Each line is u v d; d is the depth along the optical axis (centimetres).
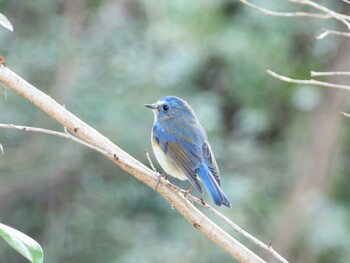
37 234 1540
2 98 1441
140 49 1549
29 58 1498
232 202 1516
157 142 799
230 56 1534
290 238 1501
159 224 1534
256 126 1617
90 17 1562
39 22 1533
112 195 1546
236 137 1650
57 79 1491
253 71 1555
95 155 1538
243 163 1602
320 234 1465
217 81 1611
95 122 1468
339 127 1557
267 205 1552
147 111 1480
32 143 1512
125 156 572
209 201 1466
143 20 1590
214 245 1480
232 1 1536
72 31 1530
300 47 1533
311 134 1580
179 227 1520
